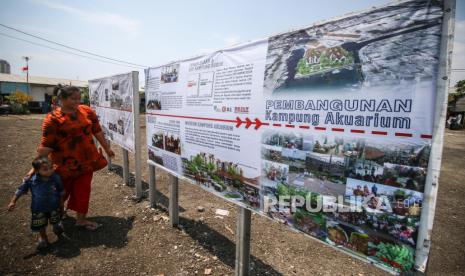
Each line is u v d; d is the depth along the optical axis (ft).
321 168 5.67
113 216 13.75
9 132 43.83
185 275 9.29
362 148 4.98
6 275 9.12
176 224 12.61
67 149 11.39
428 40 4.13
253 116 7.27
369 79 4.81
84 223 12.42
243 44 7.48
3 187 17.71
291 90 6.16
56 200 11.00
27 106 100.07
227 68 8.12
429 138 4.19
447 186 21.03
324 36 5.46
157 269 9.61
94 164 12.30
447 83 3.98
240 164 7.86
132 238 11.66
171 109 11.50
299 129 6.05
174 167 11.65
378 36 4.66
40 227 10.48
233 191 8.23
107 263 9.92
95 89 22.41
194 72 9.78
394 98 4.52
